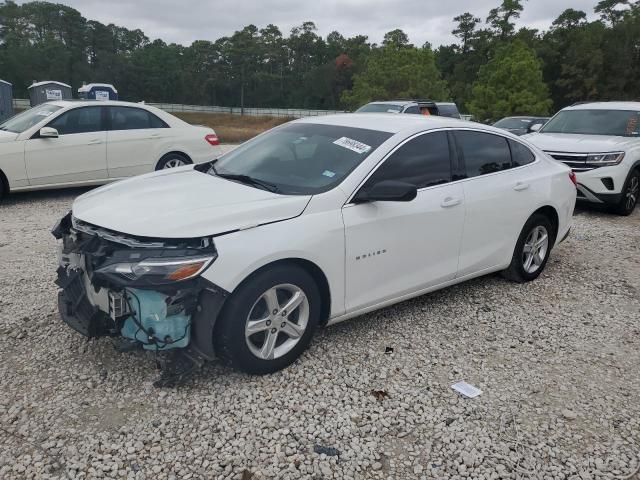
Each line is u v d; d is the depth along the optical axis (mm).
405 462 2941
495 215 4910
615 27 68688
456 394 3570
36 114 9273
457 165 4672
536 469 2926
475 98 56281
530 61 52656
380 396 3498
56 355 3828
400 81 63250
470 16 88125
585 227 8289
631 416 3414
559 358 4102
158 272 3102
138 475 2766
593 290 5520
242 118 82750
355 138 4348
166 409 3273
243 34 107938
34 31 108062
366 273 3992
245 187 3975
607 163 8703
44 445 2941
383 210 4012
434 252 4453
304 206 3662
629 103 10164
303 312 3711
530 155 5512
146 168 9750
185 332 3270
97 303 3480
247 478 2775
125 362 3754
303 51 115812
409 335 4355
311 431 3139
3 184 8586
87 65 104062
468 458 2982
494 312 4871
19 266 5660
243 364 3471
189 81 105500
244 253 3293
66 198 9383
